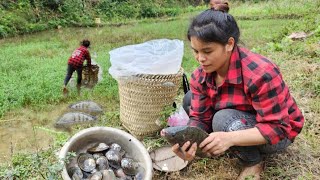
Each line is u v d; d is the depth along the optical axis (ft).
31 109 15.25
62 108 15.40
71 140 8.39
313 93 11.53
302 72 12.95
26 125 13.89
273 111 6.82
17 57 22.18
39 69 19.48
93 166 8.35
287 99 7.41
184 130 6.74
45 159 9.00
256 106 6.97
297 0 42.70
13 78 17.74
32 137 12.96
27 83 17.12
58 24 38.06
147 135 10.55
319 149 8.79
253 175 7.66
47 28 36.47
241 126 7.14
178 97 12.28
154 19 44.57
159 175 8.67
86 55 17.58
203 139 6.84
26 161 9.52
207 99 8.00
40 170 8.39
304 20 23.72
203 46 6.46
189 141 6.81
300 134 9.33
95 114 14.74
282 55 15.23
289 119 7.20
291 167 8.18
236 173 8.18
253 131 6.86
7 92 16.14
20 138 12.98
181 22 39.09
